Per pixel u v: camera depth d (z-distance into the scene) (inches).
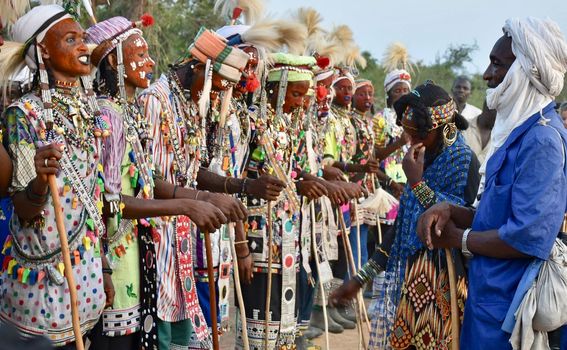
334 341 261.6
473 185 149.3
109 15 460.4
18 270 127.3
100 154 135.5
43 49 128.3
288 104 203.2
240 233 189.9
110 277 140.0
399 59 331.0
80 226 130.0
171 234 154.3
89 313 132.4
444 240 135.0
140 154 146.3
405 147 324.2
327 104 238.2
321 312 269.1
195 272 174.6
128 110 147.5
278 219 196.5
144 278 147.7
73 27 130.0
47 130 126.0
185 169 163.0
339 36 277.4
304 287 220.1
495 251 126.1
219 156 179.6
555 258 124.2
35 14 128.7
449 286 147.5
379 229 280.1
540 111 127.0
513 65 129.2
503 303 127.0
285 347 198.5
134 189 148.7
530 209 121.2
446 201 143.3
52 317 127.7
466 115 358.3
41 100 127.7
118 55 145.6
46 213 126.5
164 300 150.8
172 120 159.3
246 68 181.2
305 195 203.9
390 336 157.9
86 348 170.4
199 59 163.9
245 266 191.0
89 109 134.2
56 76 130.6
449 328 146.9
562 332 169.8
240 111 187.9
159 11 489.1
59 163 126.7
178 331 161.5
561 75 128.3
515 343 123.9
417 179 148.4
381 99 669.9
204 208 140.6
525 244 121.6
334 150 259.3
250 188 176.1
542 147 122.9
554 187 121.7
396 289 157.8
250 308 196.1
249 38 182.5
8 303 129.6
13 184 123.5
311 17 237.1
